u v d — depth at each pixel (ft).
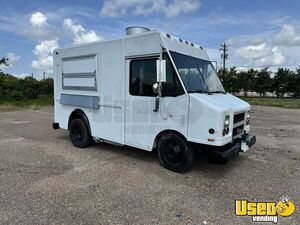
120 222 10.02
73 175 14.92
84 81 20.07
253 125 36.17
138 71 16.25
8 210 10.75
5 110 54.13
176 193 12.73
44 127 32.12
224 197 12.42
